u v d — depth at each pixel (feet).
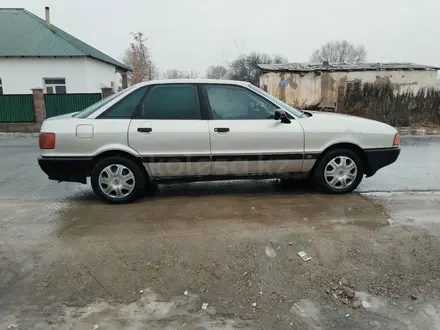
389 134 15.26
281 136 14.40
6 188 17.48
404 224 11.98
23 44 67.15
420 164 23.38
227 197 15.33
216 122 14.17
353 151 15.29
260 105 14.71
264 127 14.34
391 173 20.44
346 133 14.83
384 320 7.66
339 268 9.48
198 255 9.96
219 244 10.52
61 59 66.64
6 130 49.39
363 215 12.84
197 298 8.35
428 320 7.67
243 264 9.58
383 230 11.47
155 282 8.89
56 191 16.90
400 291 8.63
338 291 8.59
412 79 69.56
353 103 49.11
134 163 14.29
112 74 87.10
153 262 9.65
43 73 66.80
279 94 69.21
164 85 14.25
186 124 14.02
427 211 13.35
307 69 68.90
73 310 7.92
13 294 8.43
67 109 50.78
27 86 66.85
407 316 7.79
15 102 49.93
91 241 10.81
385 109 48.29
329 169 15.25
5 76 66.03
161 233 11.34
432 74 69.51
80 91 68.33
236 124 14.23
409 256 9.98
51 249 10.34
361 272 9.32
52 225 12.18
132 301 8.23
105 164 14.15
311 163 14.96
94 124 13.79
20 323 7.51
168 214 13.14
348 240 10.77
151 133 13.85
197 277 9.09
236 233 11.23
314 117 15.11
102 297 8.36
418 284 8.88
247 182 18.07
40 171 21.81
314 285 8.83
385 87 48.52
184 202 14.65
